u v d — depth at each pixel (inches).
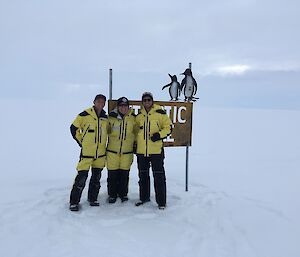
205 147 506.3
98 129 181.6
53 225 161.5
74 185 180.5
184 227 165.5
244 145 532.7
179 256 136.3
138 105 205.9
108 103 204.2
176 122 217.5
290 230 162.9
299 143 563.2
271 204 203.6
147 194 196.7
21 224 161.6
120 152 190.7
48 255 133.3
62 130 688.4
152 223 168.7
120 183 195.9
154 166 187.0
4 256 132.1
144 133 186.1
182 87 226.7
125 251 138.1
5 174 282.8
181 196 213.0
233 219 176.4
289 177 289.3
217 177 283.0
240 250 142.2
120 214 178.5
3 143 494.6
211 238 153.6
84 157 180.7
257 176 291.3
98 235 153.0
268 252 140.6
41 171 302.5
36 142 515.2
